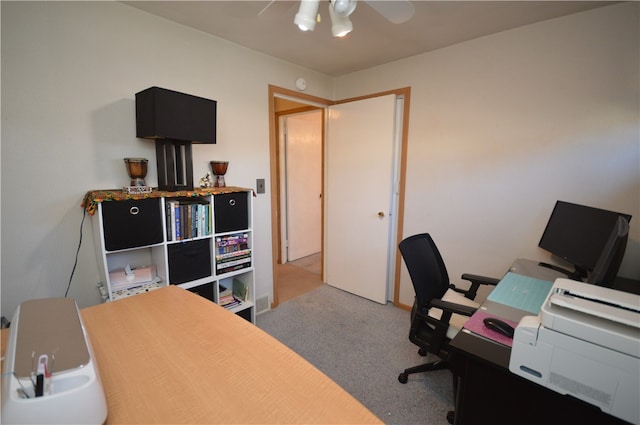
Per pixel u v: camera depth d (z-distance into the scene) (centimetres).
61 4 152
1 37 138
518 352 92
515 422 105
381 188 284
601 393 80
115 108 174
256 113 249
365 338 235
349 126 301
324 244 347
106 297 161
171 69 196
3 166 143
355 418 67
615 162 178
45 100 152
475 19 190
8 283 149
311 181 448
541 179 204
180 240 181
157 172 185
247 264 221
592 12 177
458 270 250
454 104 237
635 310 83
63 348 69
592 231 156
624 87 172
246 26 200
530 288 155
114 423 64
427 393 178
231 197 205
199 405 70
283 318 268
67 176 161
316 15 120
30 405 55
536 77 199
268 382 77
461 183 240
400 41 224
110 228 151
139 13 179
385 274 291
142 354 88
